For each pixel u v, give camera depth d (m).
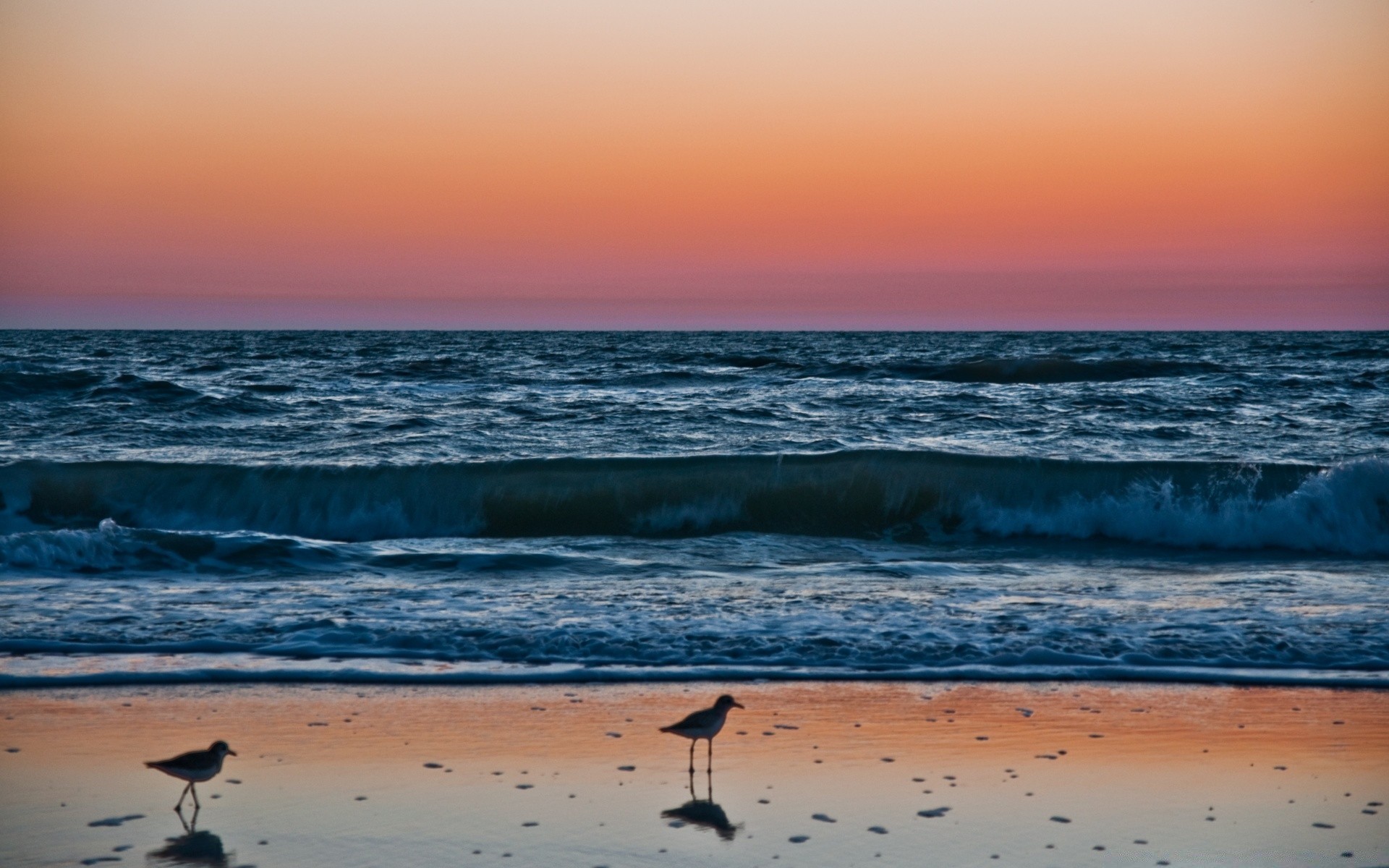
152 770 22.16
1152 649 31.31
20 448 77.62
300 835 18.98
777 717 25.89
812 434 88.38
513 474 60.75
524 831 19.20
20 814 19.80
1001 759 23.08
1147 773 22.25
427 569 44.22
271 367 173.62
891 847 18.64
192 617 34.47
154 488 59.91
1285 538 54.41
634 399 117.56
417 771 22.14
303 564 44.34
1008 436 87.31
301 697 27.20
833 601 37.50
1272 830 19.44
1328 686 28.50
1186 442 84.44
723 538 55.06
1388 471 56.38
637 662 30.38
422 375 154.50
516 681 28.62
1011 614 35.38
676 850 18.45
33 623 33.50
